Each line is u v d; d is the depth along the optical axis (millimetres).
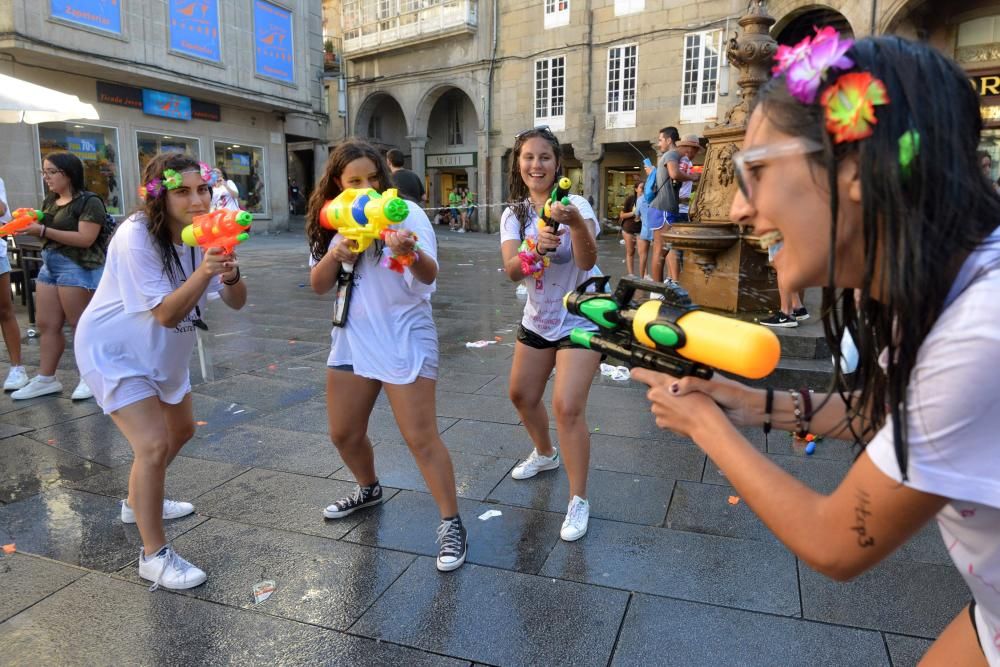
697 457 3621
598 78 21578
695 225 5480
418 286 2605
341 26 28609
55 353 4840
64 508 3146
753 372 997
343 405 2799
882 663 2059
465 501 3172
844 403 1209
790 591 2426
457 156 28344
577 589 2467
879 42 864
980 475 815
